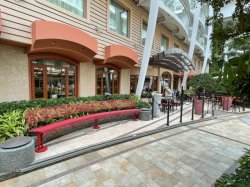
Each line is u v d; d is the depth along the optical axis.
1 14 4.37
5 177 3.04
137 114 7.56
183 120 7.67
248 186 1.49
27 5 4.95
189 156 4.20
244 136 5.88
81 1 6.95
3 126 3.96
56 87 6.82
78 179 3.13
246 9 1.54
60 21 5.96
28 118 4.37
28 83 5.77
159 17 11.88
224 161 4.00
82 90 7.82
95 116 5.71
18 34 4.76
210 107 12.44
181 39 17.41
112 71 9.77
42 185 2.93
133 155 4.16
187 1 12.35
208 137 5.68
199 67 29.23
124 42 9.39
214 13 1.76
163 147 4.71
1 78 5.11
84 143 4.58
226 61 1.49
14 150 3.15
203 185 3.06
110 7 8.56
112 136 5.20
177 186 3.02
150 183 3.08
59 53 6.57
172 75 17.33
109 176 3.25
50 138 4.75
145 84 12.85
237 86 1.49
